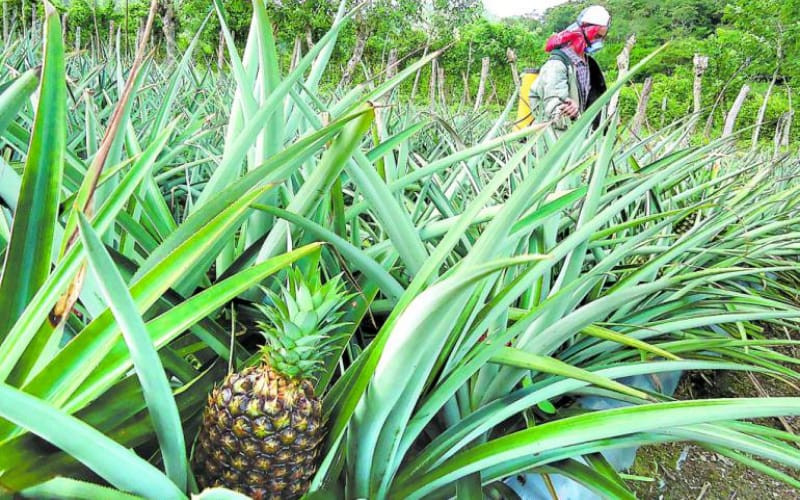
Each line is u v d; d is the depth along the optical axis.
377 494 0.99
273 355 0.82
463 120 3.92
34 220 0.75
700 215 2.43
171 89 1.91
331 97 3.09
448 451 1.09
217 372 0.97
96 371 0.70
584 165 1.26
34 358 0.70
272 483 0.80
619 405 1.69
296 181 1.58
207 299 0.73
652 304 1.98
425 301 0.65
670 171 1.91
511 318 1.43
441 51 1.06
